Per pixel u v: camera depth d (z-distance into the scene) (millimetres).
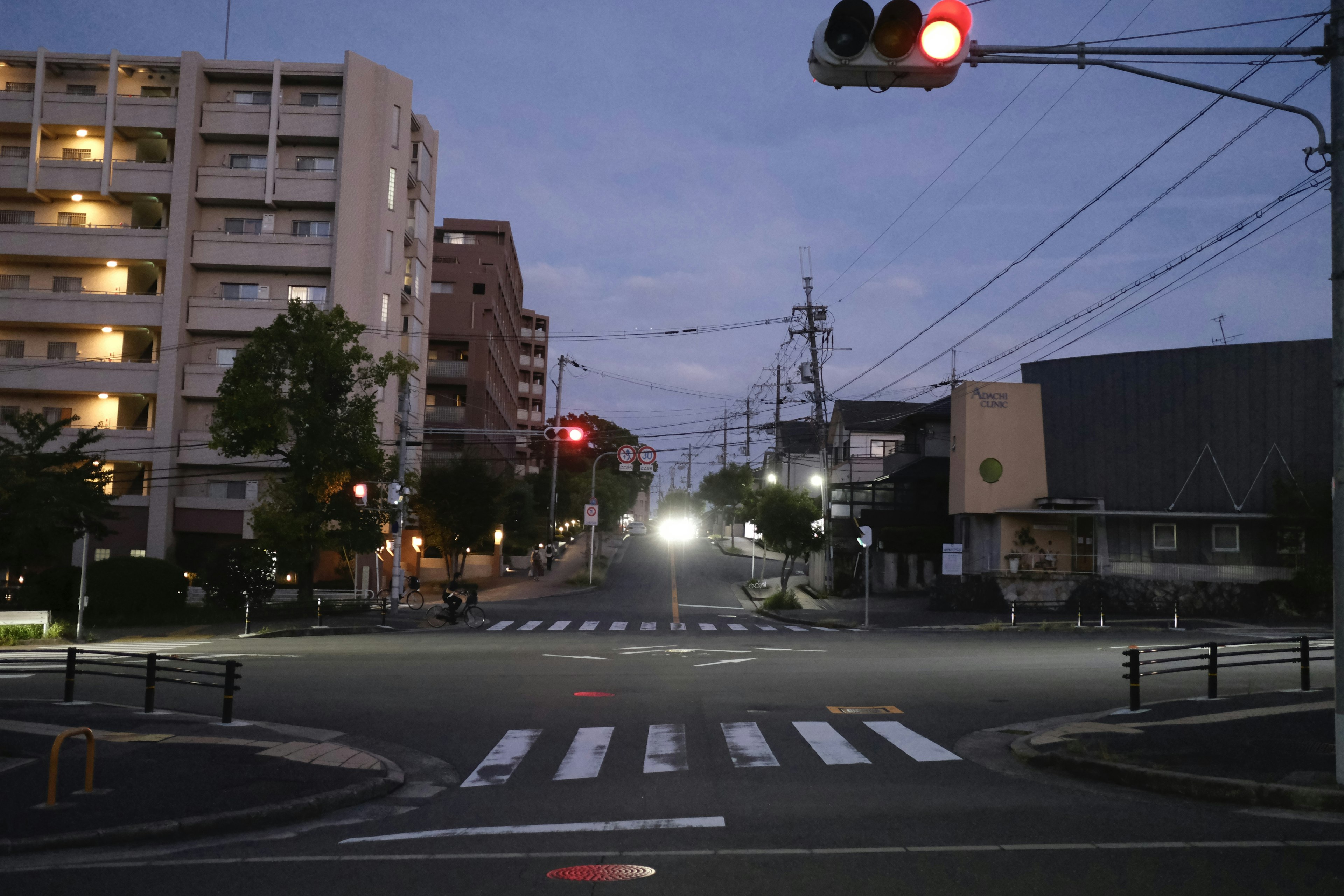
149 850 7895
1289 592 37625
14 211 48781
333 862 7293
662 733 13414
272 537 36062
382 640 28000
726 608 44875
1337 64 8805
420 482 48688
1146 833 7852
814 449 69938
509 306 83438
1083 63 7500
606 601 46469
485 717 14773
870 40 6559
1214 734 11875
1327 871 6633
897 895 6180
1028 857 7090
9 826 8219
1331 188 9062
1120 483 42000
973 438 42938
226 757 11242
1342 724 9000
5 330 48250
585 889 6430
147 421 48562
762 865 6969
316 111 48438
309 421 34188
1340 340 9070
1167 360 41969
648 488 151500
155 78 49031
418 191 52969
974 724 14133
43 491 30938
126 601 33688
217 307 47656
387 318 48406
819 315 43688
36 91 47375
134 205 48875
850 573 49750
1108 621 35906
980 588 39844
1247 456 40438
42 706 14922
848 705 15805
